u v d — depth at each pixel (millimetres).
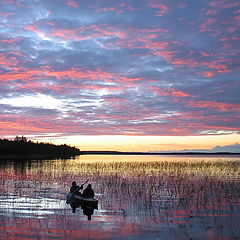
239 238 13664
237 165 57656
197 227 15344
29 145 157375
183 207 20094
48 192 26188
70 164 65812
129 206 20531
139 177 38000
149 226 15555
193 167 53344
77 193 22703
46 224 15766
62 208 19781
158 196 24328
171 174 41500
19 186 29672
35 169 51375
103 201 22438
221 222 16297
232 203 21266
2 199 22625
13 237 13539
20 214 17844
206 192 25938
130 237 13680
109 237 13711
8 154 147375
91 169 50500
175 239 13516
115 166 54938
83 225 15648
